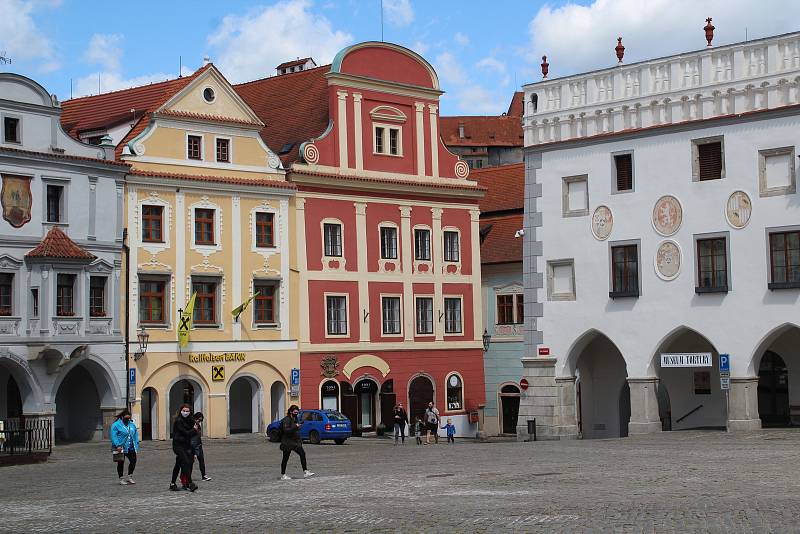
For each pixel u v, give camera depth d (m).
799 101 49.03
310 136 69.75
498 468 34.56
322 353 66.81
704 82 51.66
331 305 67.69
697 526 19.97
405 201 71.31
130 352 58.75
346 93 68.94
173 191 61.16
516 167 81.00
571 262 55.56
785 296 49.12
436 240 72.62
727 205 50.81
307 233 66.69
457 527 21.09
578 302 55.22
